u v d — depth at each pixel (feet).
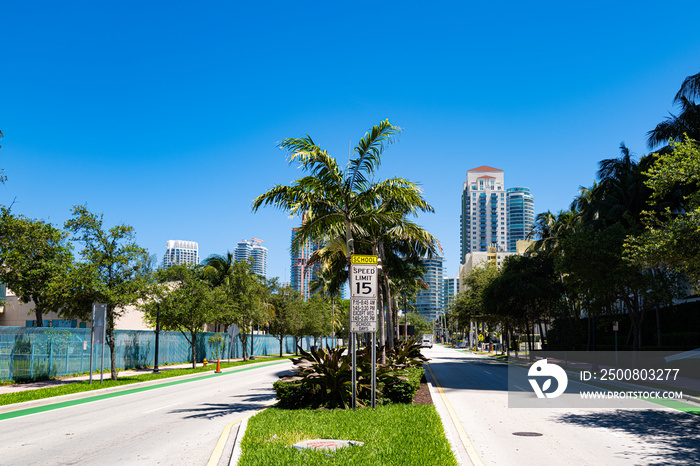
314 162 52.95
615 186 128.77
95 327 80.02
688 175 59.57
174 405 56.75
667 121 110.83
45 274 113.09
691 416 47.06
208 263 187.83
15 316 165.48
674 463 28.76
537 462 28.91
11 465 28.91
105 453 31.68
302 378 48.06
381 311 79.41
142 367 126.93
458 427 39.09
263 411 43.88
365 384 48.34
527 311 163.32
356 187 55.77
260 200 54.08
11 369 84.43
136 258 83.97
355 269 45.37
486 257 461.37
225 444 31.65
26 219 110.22
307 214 54.90
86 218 80.48
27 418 48.57
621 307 158.61
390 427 33.71
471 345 317.01
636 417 46.24
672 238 58.18
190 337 155.53
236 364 140.15
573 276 99.50
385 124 52.95
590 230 98.32
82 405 58.54
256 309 160.66
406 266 107.76
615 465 28.22
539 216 190.19
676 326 131.95
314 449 26.94
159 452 31.58
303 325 200.34
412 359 72.33
